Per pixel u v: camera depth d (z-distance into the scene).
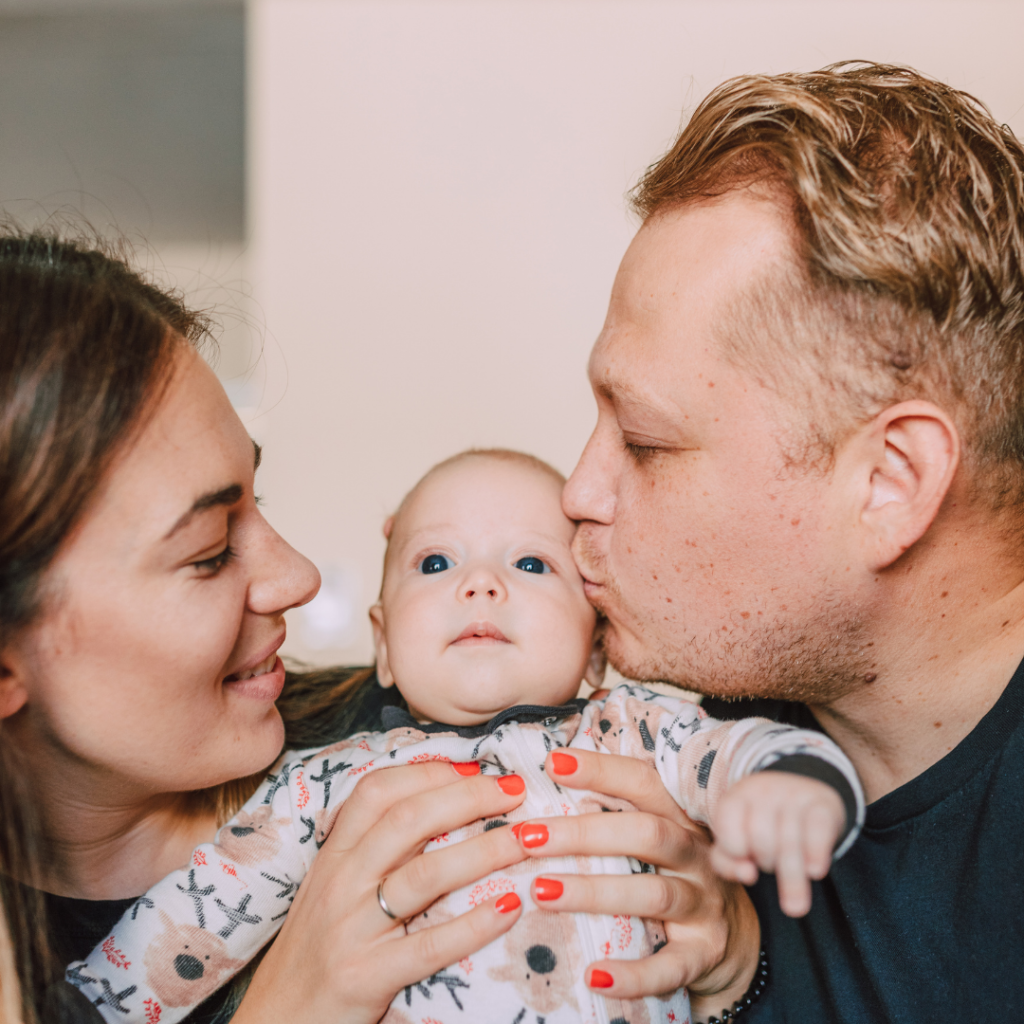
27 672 0.74
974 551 0.88
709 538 0.90
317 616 2.62
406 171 2.64
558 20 2.58
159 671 0.77
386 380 2.65
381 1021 0.82
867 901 0.92
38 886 0.86
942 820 0.89
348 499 2.66
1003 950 0.82
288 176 2.66
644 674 1.02
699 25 2.51
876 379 0.84
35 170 3.39
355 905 0.82
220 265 3.46
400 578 1.08
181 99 3.30
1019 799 0.83
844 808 0.67
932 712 0.94
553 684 1.01
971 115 0.90
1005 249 0.83
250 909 0.89
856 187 0.83
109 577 0.74
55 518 0.71
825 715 1.02
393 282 2.64
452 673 0.99
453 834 0.88
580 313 2.62
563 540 1.08
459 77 2.62
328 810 0.93
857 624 0.91
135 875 0.94
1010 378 0.85
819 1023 0.98
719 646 0.95
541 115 2.60
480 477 1.11
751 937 0.99
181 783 0.85
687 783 0.89
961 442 0.85
